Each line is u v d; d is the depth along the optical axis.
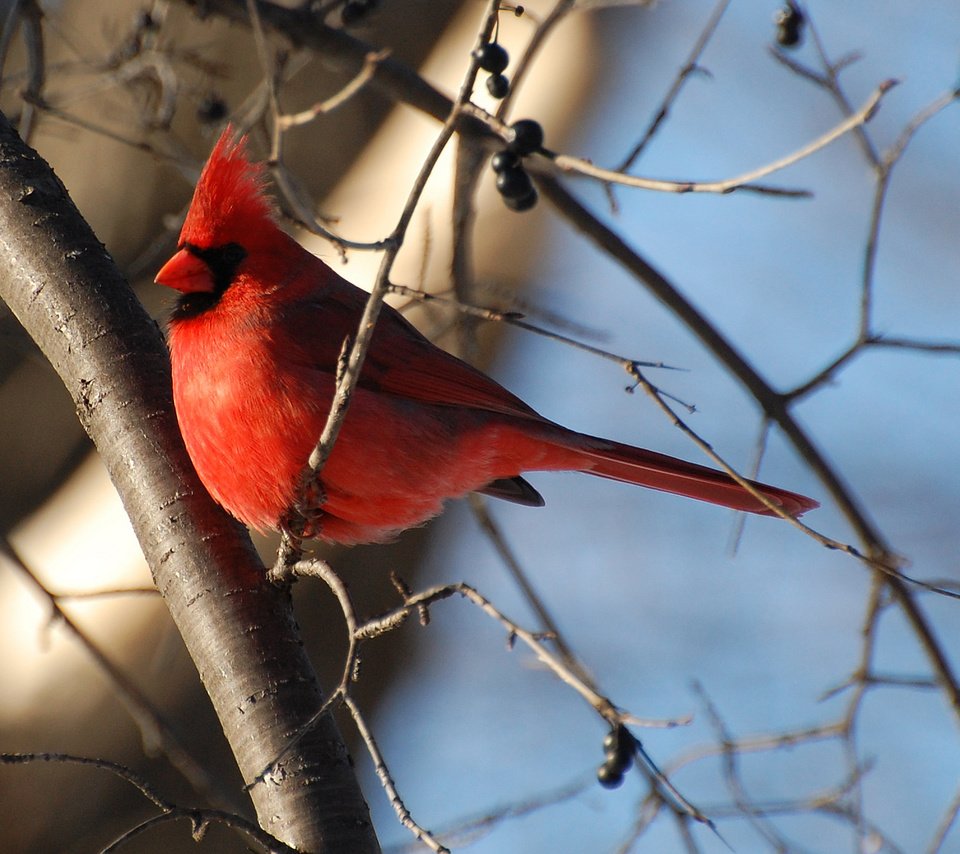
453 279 7.87
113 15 10.80
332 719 5.35
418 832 4.27
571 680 4.28
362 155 10.05
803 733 7.78
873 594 7.88
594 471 7.20
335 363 6.36
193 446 6.02
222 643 5.49
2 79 7.75
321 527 6.66
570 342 4.78
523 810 7.46
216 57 10.32
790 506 7.21
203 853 9.06
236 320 6.30
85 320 6.09
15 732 9.16
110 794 9.10
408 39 10.12
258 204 6.54
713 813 7.66
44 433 10.45
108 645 9.20
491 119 4.86
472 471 6.99
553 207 8.17
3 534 6.88
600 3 7.17
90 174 10.86
